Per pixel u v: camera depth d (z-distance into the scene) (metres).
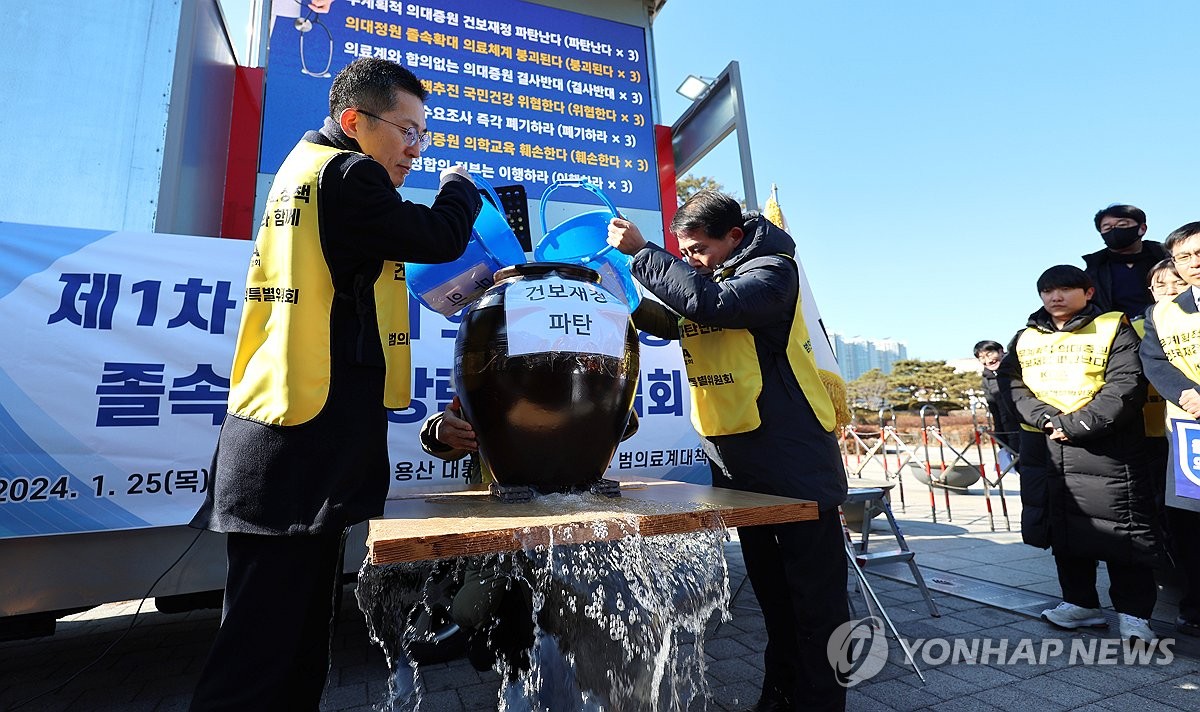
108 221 2.33
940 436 6.98
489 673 2.21
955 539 4.59
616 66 4.04
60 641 2.73
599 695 1.15
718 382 1.55
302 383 0.99
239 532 0.95
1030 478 2.71
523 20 3.84
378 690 2.10
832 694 1.38
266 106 3.19
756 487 1.50
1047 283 2.62
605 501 1.11
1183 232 2.25
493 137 3.63
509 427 1.12
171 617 3.14
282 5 3.31
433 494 1.29
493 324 1.14
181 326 2.02
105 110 2.40
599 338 1.13
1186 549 2.48
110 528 1.85
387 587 1.48
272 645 0.96
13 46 2.33
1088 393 2.44
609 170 3.88
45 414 1.82
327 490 0.99
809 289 2.11
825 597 1.42
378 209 1.04
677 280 1.36
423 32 3.58
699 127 4.48
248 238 3.28
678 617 1.21
